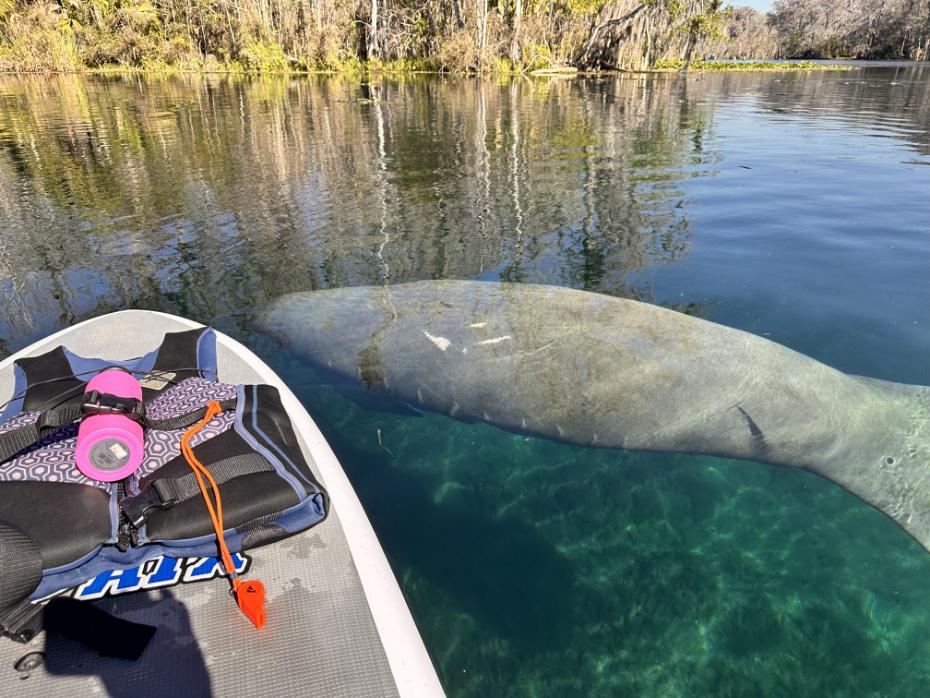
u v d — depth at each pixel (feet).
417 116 50.01
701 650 6.99
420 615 7.38
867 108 59.31
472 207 22.70
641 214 21.94
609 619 7.37
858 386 10.61
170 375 8.79
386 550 8.30
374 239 19.13
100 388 6.68
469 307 12.54
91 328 12.25
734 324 13.67
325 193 24.72
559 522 8.82
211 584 6.36
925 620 7.31
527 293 13.23
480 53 116.26
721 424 10.08
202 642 5.75
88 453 6.12
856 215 21.81
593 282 15.74
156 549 6.30
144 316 12.77
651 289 15.39
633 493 9.39
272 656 5.65
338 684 5.44
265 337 13.00
